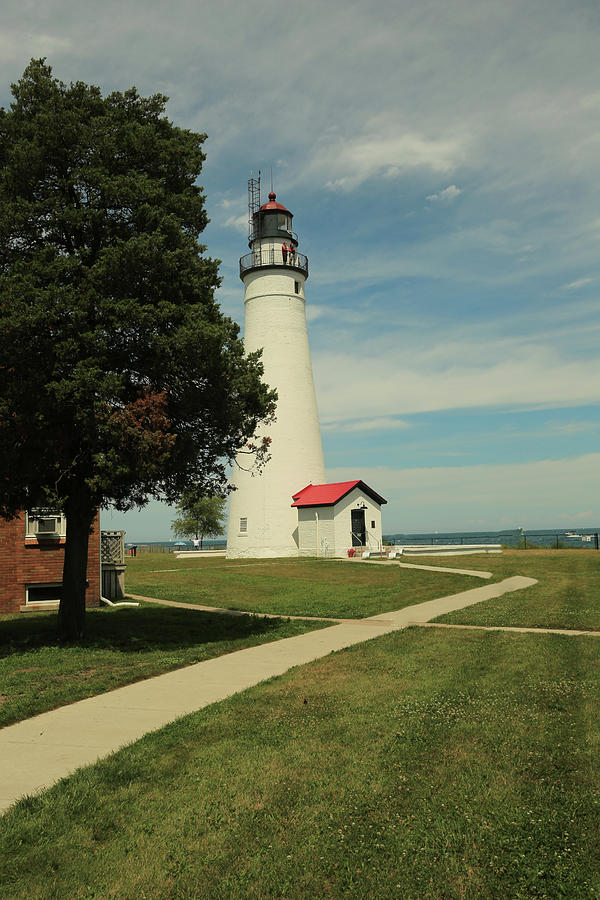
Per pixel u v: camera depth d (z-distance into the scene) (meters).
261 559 44.78
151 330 14.27
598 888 4.60
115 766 6.98
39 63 15.34
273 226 48.06
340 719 8.48
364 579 30.23
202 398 15.25
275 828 5.57
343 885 4.76
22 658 13.13
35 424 13.34
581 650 12.55
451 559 40.94
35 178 14.70
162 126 16.61
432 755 7.06
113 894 4.70
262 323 47.94
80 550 15.58
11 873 4.99
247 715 8.82
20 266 13.74
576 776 6.39
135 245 13.75
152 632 16.25
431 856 5.07
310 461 48.38
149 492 16.17
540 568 32.94
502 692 9.50
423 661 11.98
